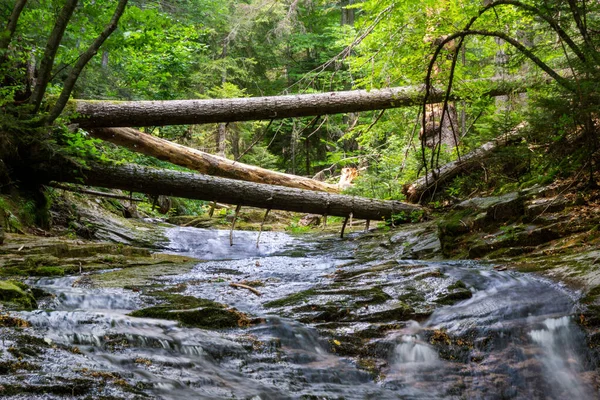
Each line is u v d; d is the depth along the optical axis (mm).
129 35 10320
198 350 4219
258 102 12148
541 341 5059
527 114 8922
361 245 11609
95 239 11711
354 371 4465
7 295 4824
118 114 11344
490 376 4699
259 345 4547
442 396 4395
